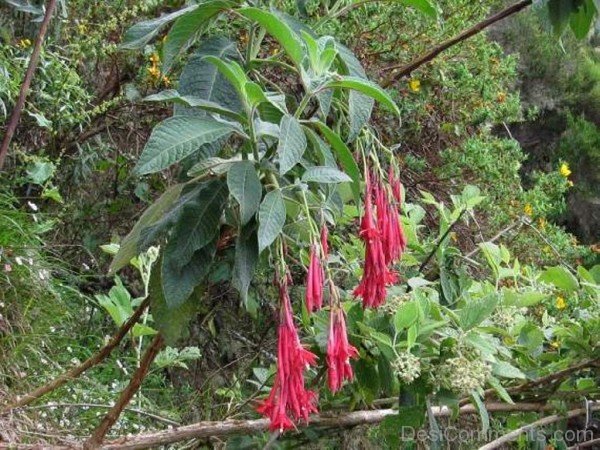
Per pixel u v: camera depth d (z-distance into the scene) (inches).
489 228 209.8
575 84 420.2
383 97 66.4
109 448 79.0
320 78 66.8
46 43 150.3
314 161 75.5
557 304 146.2
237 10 67.0
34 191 169.0
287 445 104.8
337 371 66.6
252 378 170.7
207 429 83.7
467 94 210.4
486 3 202.2
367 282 70.7
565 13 98.7
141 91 175.2
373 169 72.4
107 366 139.1
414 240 112.3
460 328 91.4
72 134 171.5
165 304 74.5
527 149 430.3
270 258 73.6
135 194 177.5
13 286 120.5
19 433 89.0
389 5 187.5
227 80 75.9
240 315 171.5
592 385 114.2
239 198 63.2
